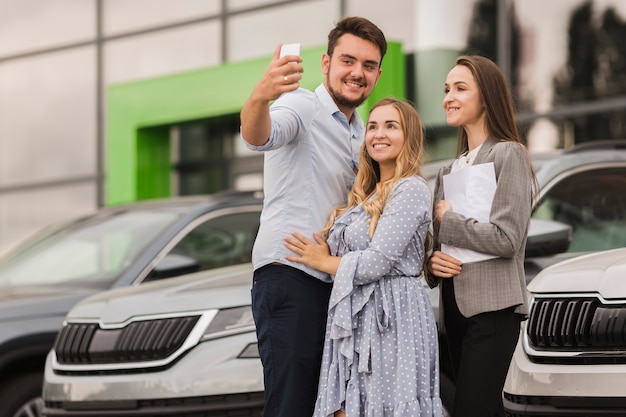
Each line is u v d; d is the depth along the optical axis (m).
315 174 5.12
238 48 16.20
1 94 18.70
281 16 15.72
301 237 5.05
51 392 6.87
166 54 17.03
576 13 13.05
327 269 5.01
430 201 5.08
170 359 6.52
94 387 6.66
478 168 5.04
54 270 8.62
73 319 6.99
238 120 15.66
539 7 13.34
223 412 6.32
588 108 12.94
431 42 14.05
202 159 16.45
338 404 4.96
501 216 4.95
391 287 5.01
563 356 5.28
